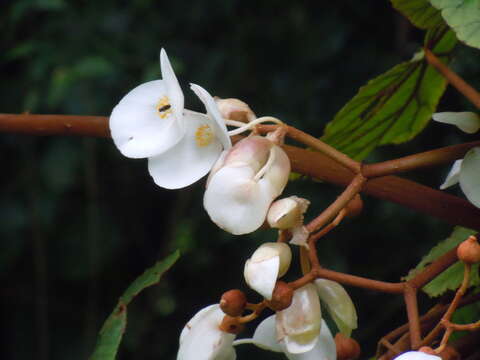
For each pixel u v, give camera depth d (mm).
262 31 944
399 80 380
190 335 311
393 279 815
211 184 287
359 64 898
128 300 334
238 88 943
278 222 283
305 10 931
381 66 883
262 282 281
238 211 285
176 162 300
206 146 301
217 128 293
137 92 311
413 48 820
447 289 374
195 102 948
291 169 327
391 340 330
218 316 313
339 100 904
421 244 816
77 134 328
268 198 287
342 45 908
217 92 945
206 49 965
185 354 309
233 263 959
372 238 832
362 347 673
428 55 345
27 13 967
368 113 389
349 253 836
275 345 320
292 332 295
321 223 294
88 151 968
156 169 300
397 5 354
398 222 823
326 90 910
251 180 287
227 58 950
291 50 932
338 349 312
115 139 306
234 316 297
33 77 926
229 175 287
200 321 313
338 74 908
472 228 328
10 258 970
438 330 299
